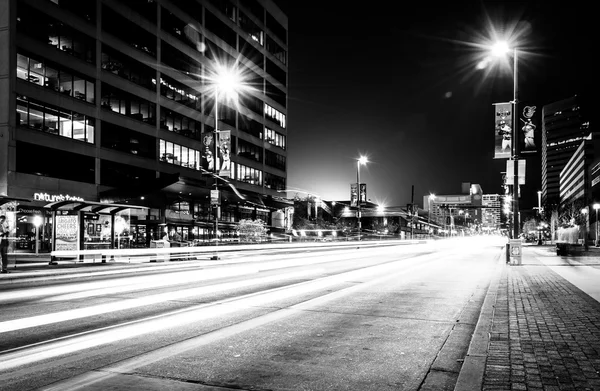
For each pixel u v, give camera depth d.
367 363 6.16
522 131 22.97
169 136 55.88
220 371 5.76
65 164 40.94
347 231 90.25
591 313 9.15
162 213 50.62
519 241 24.44
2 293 13.18
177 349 6.84
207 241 45.38
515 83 23.16
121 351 6.71
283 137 87.25
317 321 8.98
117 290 13.80
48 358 6.32
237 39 72.12
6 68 35.97
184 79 59.16
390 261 28.86
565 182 149.88
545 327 7.76
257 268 22.88
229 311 10.06
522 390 4.69
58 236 23.92
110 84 46.78
